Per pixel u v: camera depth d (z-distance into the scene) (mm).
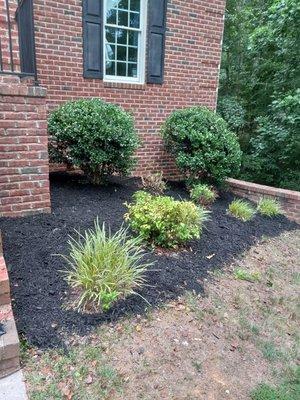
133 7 5508
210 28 6262
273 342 2355
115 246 2539
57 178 5035
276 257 3785
